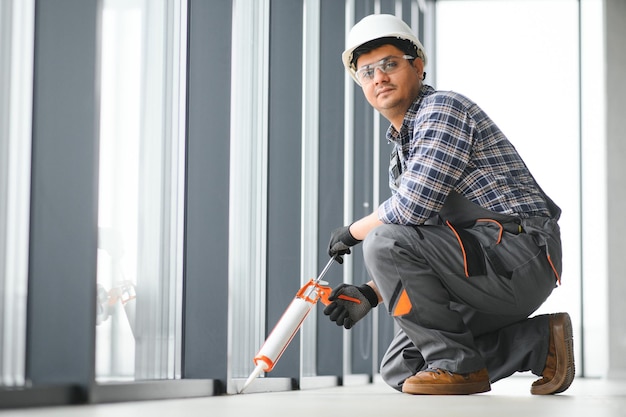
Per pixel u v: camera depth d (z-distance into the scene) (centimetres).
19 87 185
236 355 298
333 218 415
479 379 242
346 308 252
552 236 249
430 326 243
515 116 640
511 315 254
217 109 263
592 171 630
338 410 170
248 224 313
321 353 407
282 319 236
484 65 645
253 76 322
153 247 240
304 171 398
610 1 639
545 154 636
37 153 187
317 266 410
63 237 184
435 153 243
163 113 248
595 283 621
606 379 585
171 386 223
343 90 423
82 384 181
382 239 243
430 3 641
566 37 641
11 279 180
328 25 427
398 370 276
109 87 220
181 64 259
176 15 257
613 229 624
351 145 470
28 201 186
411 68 264
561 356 254
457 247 242
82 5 188
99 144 186
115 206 222
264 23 334
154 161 242
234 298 296
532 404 199
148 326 237
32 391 167
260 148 329
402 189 244
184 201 258
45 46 189
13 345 180
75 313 182
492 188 250
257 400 214
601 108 634
